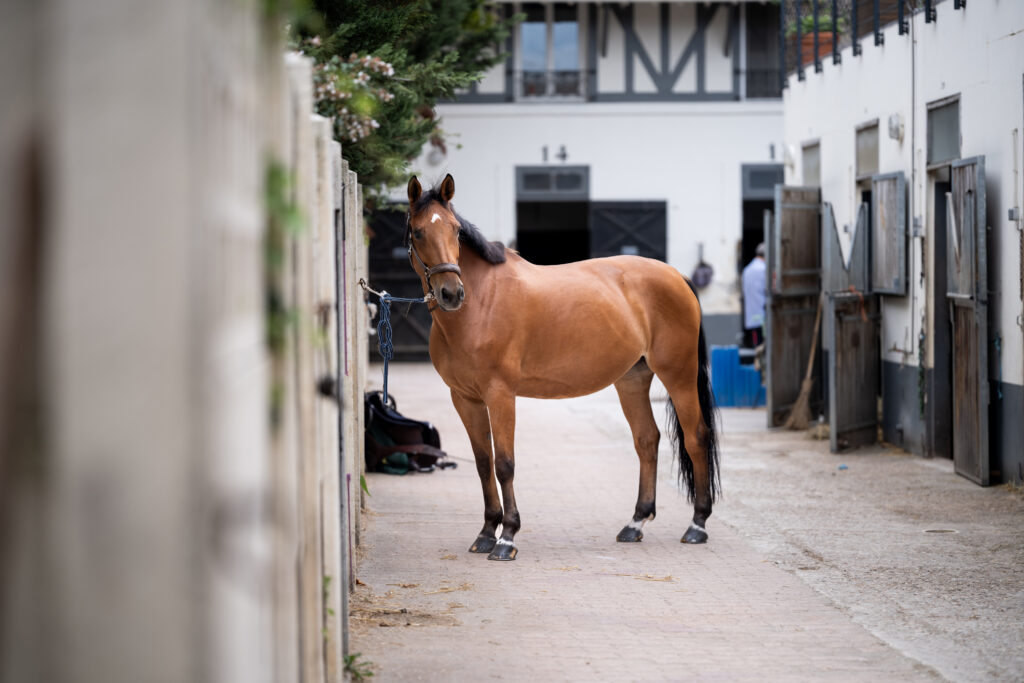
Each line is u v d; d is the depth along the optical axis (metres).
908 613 7.28
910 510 10.91
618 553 9.07
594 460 14.36
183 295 1.89
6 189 1.93
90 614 1.91
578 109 32.66
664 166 32.91
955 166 12.83
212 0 2.07
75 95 1.89
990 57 12.27
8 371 1.92
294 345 3.31
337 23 10.07
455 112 32.50
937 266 14.04
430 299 8.51
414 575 8.20
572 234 36.00
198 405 1.89
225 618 2.03
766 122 32.84
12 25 1.93
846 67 17.12
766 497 11.69
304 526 3.72
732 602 7.55
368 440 12.91
